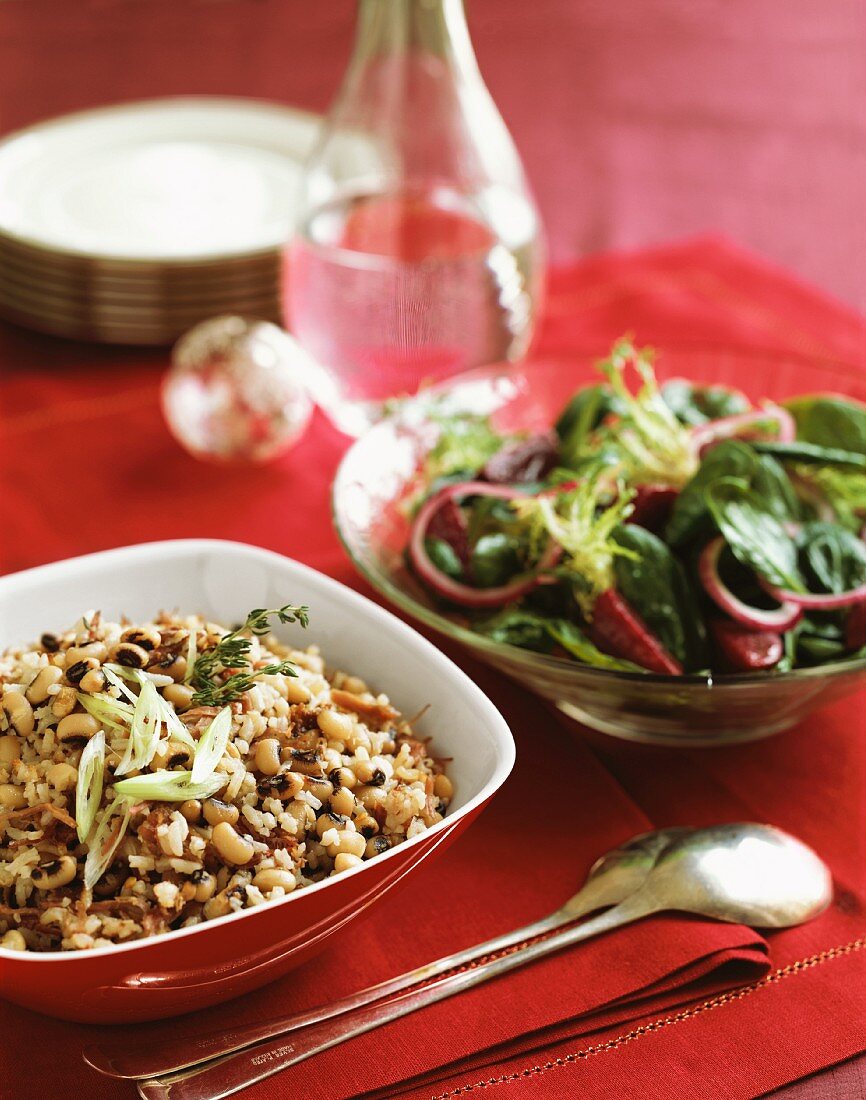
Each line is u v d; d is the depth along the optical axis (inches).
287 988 26.3
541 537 30.7
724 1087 25.0
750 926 26.9
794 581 29.6
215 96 54.6
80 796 25.0
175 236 41.0
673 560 29.8
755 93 57.7
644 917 27.0
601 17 63.9
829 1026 25.8
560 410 35.5
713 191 49.8
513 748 25.8
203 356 36.4
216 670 26.4
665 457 32.6
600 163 51.0
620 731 30.4
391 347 36.2
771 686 27.3
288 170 44.1
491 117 38.7
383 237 37.3
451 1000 25.9
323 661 28.7
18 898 24.9
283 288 38.9
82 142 44.5
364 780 26.2
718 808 29.1
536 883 27.8
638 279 43.4
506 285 36.8
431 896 27.6
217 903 24.7
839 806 29.3
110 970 23.6
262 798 25.7
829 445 33.3
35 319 40.6
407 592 31.3
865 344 40.9
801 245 46.9
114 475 36.8
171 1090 24.6
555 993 26.0
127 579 29.0
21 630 28.5
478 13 63.2
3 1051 25.4
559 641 29.3
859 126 55.2
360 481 31.6
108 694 25.6
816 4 66.2
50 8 62.5
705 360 35.8
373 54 37.8
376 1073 25.0
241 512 35.8
